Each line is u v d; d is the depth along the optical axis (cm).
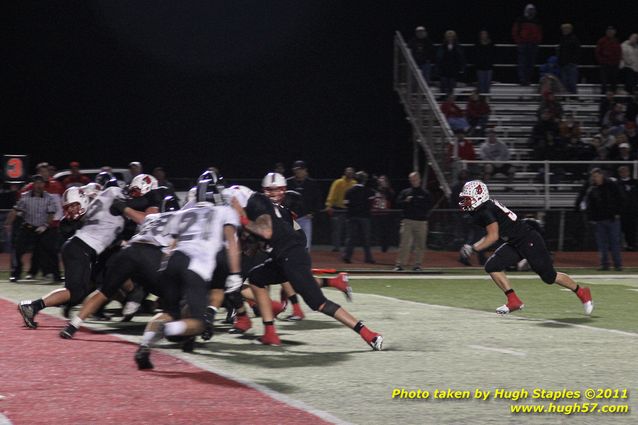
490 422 988
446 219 3356
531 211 3525
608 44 4178
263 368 1265
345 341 1506
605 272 2961
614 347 1456
